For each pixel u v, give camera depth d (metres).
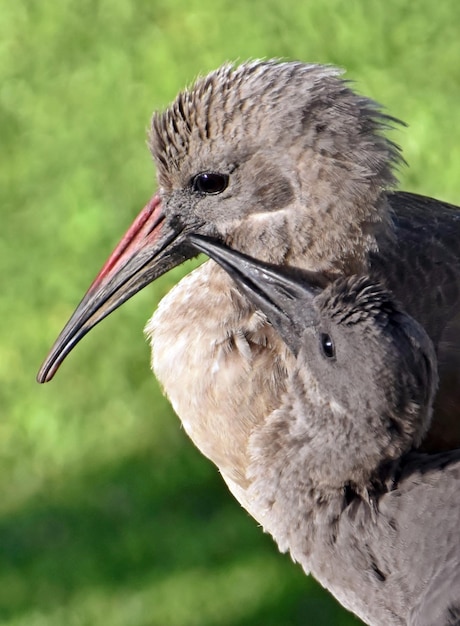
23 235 15.53
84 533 13.39
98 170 15.80
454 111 15.55
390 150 8.77
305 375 8.46
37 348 14.61
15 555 13.36
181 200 9.04
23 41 17.52
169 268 9.29
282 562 12.79
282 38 16.48
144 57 16.78
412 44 16.28
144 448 13.84
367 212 8.73
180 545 13.10
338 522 8.50
